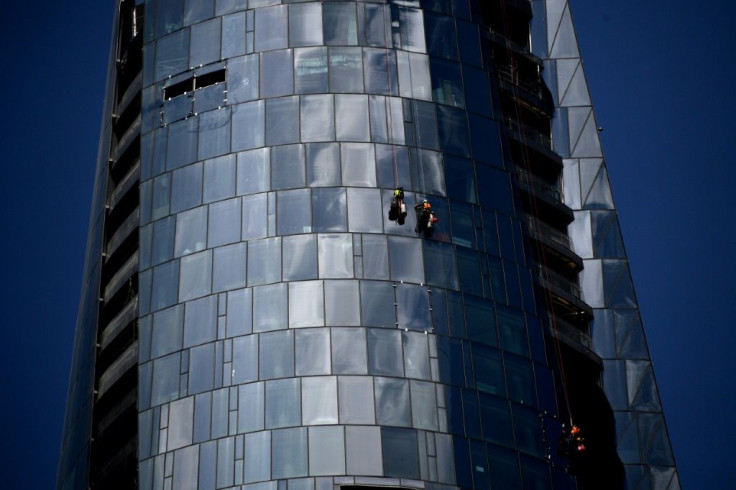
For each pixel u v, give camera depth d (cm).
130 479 11281
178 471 10875
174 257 11806
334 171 11931
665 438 12150
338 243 11631
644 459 12062
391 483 10700
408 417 10981
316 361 11125
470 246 11881
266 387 11038
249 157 12038
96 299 12550
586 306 12512
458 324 11488
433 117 12369
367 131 12144
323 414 10912
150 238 11988
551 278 12581
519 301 11825
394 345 11256
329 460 10738
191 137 12275
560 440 11231
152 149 12369
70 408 12562
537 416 11375
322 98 12256
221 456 10825
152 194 12169
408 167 12062
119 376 11819
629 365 12419
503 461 11038
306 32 12562
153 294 11731
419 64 12588
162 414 11162
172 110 12475
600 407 12244
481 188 12194
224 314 11412
